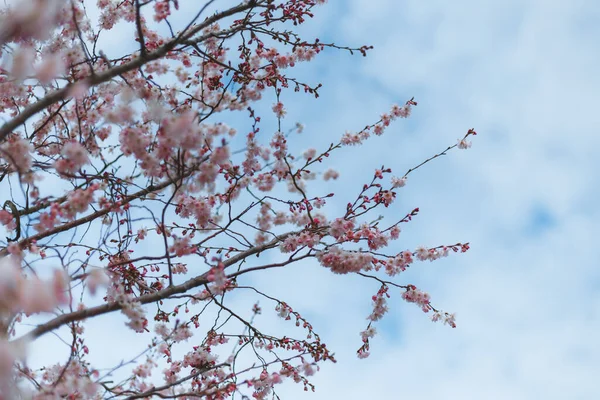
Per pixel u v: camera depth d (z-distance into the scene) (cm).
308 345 571
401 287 554
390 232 541
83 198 419
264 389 545
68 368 429
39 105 427
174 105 550
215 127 470
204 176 440
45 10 338
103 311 417
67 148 405
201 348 574
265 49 625
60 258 395
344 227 509
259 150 515
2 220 494
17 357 304
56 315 402
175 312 593
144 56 456
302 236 514
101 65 558
